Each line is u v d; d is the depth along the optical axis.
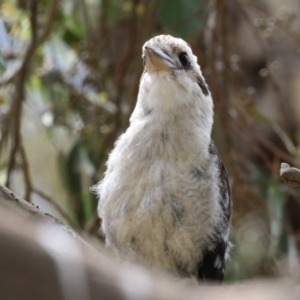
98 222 8.41
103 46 9.31
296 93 10.69
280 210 8.01
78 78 9.07
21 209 4.01
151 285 1.42
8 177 8.05
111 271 1.40
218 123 8.39
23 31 9.42
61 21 9.47
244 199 8.10
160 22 8.54
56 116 8.86
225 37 8.66
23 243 1.33
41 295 1.32
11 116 8.35
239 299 1.40
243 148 9.78
